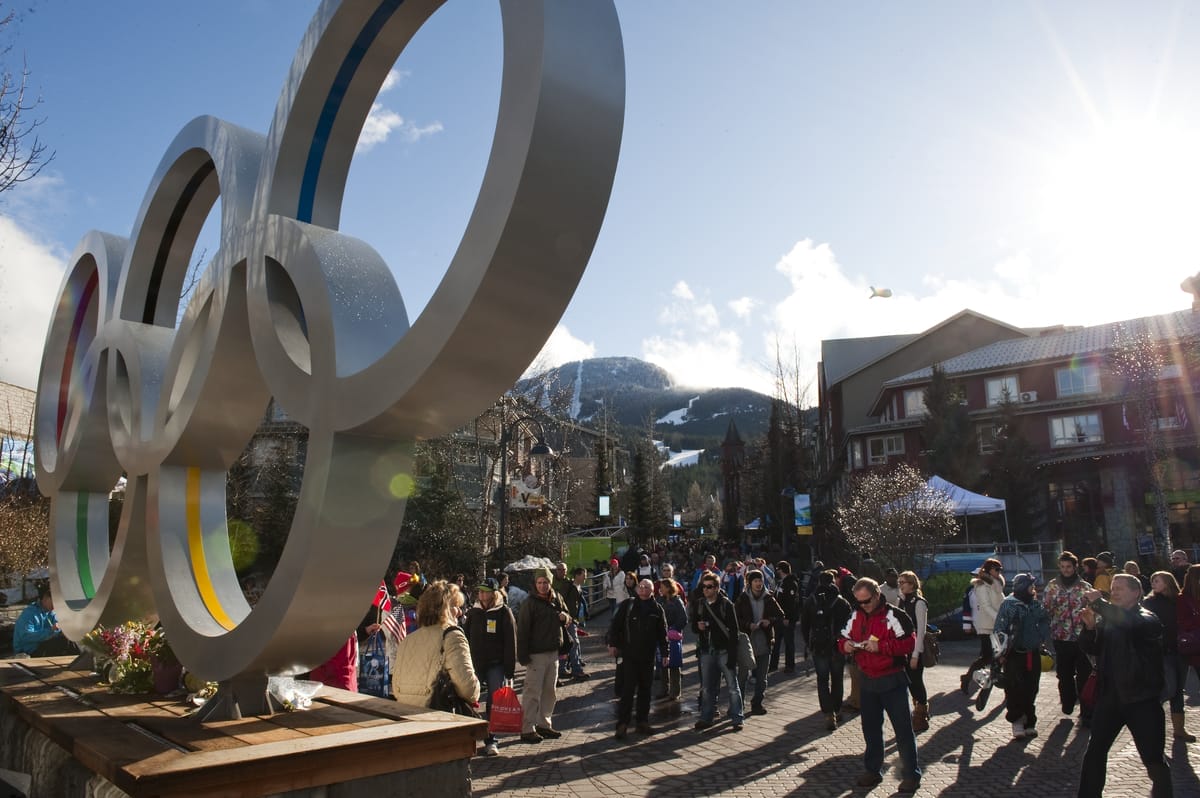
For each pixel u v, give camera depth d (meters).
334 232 4.54
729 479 79.44
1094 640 6.87
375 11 4.53
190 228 7.36
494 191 3.35
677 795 6.49
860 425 49.50
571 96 3.33
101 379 7.45
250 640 4.12
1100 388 37.88
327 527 3.87
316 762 3.34
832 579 9.34
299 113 4.88
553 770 7.32
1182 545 34.31
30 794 4.72
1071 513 37.69
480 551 26.64
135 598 6.38
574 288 3.47
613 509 58.88
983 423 40.25
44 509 20.80
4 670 6.36
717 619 9.20
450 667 5.62
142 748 3.56
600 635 20.98
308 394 4.19
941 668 13.45
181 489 5.67
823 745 8.17
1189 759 7.19
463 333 3.37
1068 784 6.50
